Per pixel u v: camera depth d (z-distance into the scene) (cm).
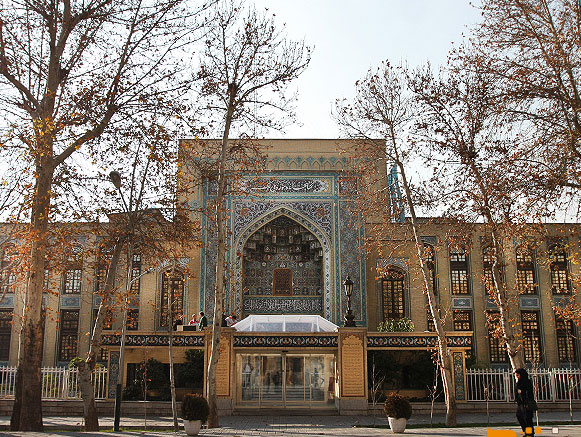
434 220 1702
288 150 2544
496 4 1392
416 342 1994
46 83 1375
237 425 1592
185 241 1659
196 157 2323
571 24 1298
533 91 1312
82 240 2391
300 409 1966
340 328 1944
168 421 1755
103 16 1395
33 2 1348
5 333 2538
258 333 1970
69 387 2102
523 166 1327
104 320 1566
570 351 2480
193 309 2389
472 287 2514
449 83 1541
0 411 1875
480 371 2055
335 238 2478
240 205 2495
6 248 1409
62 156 1345
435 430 1421
